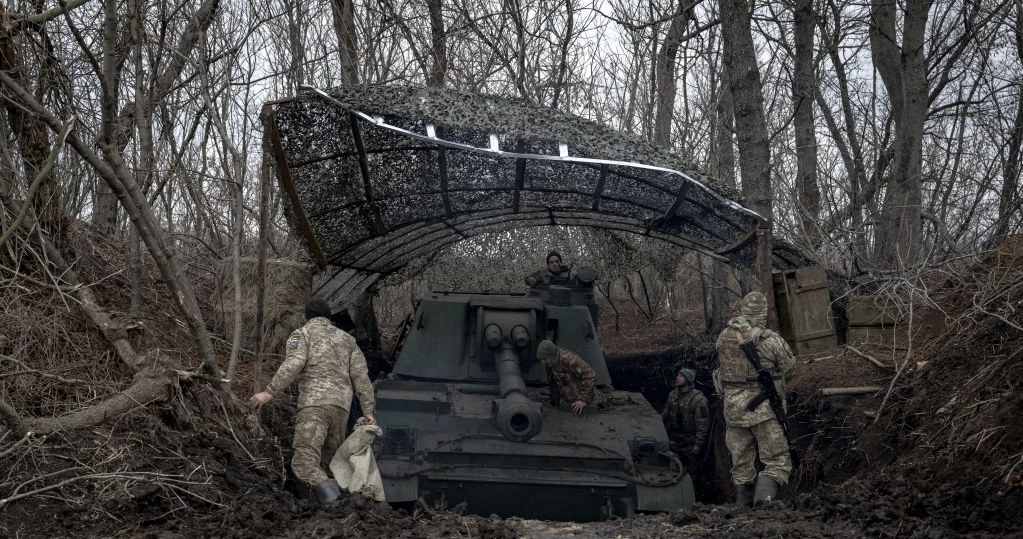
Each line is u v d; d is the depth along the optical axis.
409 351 9.31
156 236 6.06
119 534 4.32
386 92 7.30
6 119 6.35
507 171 8.98
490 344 8.74
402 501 6.93
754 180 10.25
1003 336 6.82
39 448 4.80
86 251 7.49
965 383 6.53
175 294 5.97
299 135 7.88
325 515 5.11
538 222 11.22
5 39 6.02
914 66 11.27
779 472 6.80
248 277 8.80
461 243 12.34
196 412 6.04
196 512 4.82
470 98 7.48
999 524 4.79
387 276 12.13
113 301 7.26
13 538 4.14
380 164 8.75
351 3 12.62
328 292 10.35
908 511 5.05
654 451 7.64
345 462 5.95
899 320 8.96
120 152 7.66
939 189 13.65
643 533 5.18
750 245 9.40
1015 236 9.27
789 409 8.78
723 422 10.10
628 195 9.34
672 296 13.64
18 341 5.58
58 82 6.77
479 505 7.12
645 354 13.31
